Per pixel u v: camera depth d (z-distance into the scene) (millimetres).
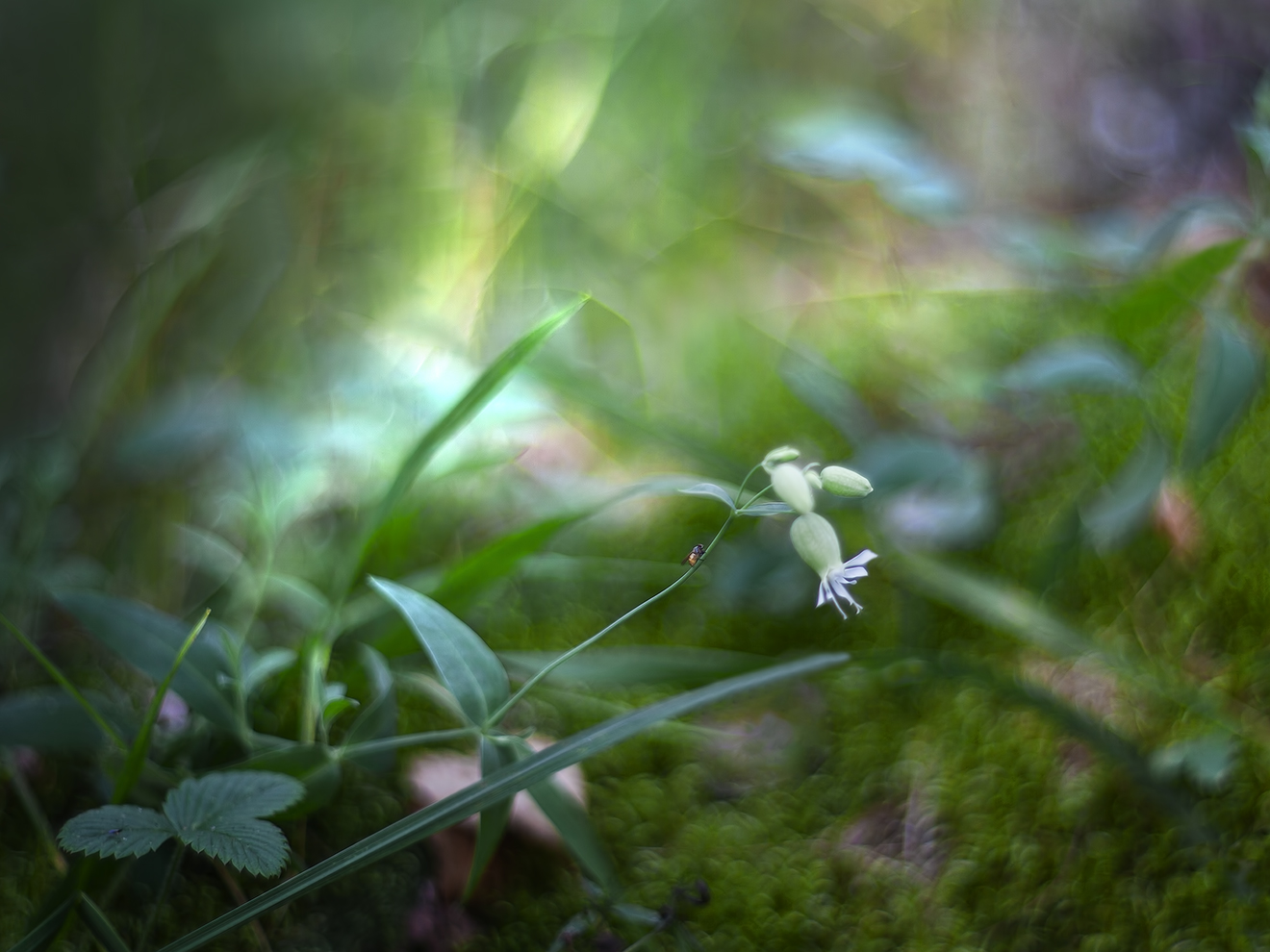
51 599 668
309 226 826
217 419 659
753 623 681
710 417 773
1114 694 630
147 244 773
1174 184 912
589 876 575
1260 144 611
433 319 804
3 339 749
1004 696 608
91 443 724
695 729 628
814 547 545
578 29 920
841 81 1035
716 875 581
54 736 563
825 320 830
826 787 612
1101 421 714
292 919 563
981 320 790
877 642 668
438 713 636
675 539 709
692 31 952
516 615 688
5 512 677
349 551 644
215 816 516
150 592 689
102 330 755
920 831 593
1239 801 584
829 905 572
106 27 792
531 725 634
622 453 762
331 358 766
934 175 735
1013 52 1018
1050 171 971
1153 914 561
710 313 852
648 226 912
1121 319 664
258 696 604
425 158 869
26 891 570
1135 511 623
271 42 856
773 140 828
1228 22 960
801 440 750
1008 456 718
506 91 901
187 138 836
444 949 559
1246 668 626
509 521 715
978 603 648
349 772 606
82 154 788
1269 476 676
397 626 602
